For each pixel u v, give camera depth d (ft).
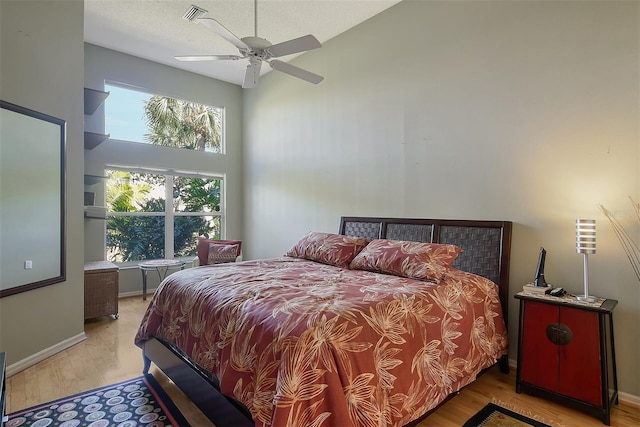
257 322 5.24
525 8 8.57
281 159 16.38
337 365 4.61
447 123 10.11
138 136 16.07
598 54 7.50
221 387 5.24
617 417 6.60
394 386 5.20
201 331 6.24
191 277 7.84
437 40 10.35
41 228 9.08
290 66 9.45
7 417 6.50
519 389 7.47
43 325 9.10
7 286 8.16
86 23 12.75
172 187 17.21
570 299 7.10
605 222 7.39
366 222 12.03
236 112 19.17
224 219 18.89
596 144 7.52
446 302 6.80
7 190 8.20
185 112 17.58
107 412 6.70
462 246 9.49
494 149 9.13
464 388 7.69
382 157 11.83
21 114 8.56
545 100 8.25
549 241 8.18
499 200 9.04
